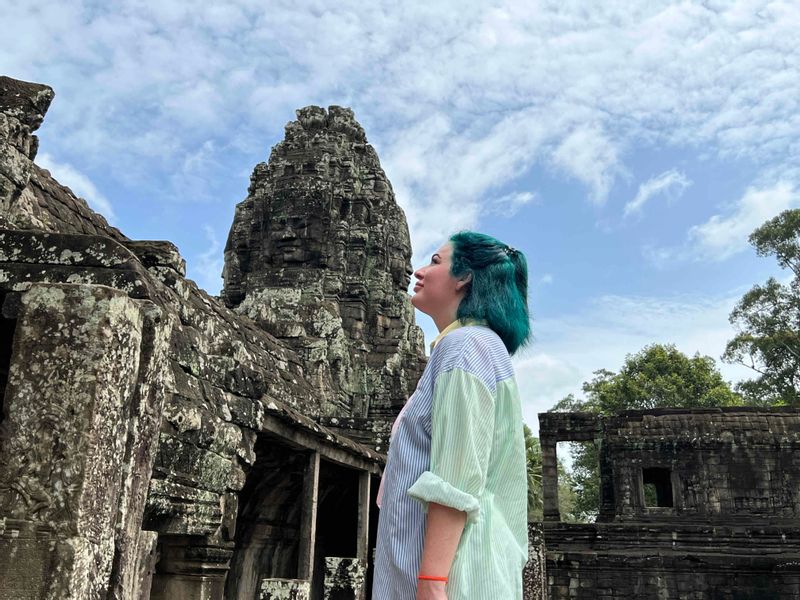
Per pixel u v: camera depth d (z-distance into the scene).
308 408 15.23
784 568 19.22
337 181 21.14
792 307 38.62
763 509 22.58
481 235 2.63
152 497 5.45
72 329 3.73
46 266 4.31
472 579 1.99
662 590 19.95
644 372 39.53
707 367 39.19
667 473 24.97
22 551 3.37
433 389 2.22
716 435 23.36
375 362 19.39
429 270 2.64
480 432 2.05
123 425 3.88
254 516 11.07
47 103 6.56
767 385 39.00
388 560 2.06
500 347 2.29
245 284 20.94
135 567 4.03
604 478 24.11
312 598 14.27
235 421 6.92
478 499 2.01
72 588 3.32
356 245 20.44
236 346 7.60
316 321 18.50
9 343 4.93
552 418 24.59
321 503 14.53
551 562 20.72
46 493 3.47
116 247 4.40
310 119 22.12
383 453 14.10
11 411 3.61
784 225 38.00
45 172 8.02
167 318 4.49
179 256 7.27
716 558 19.80
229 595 10.43
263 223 20.84
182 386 6.22
